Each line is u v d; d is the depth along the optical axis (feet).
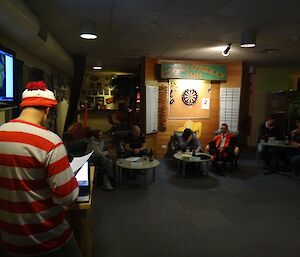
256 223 9.84
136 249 8.03
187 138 17.19
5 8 6.63
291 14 9.93
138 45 15.60
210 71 20.71
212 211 10.85
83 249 5.97
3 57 7.77
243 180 15.15
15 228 3.84
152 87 19.74
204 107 21.47
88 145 13.83
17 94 9.29
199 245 8.29
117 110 33.22
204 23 11.16
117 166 14.44
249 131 25.14
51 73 16.33
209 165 17.39
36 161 3.68
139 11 9.78
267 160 17.88
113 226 9.49
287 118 23.53
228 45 15.30
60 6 9.36
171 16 10.31
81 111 31.71
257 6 9.14
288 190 13.53
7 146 3.68
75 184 4.08
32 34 9.11
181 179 15.23
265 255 7.80
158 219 10.08
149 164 13.48
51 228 3.99
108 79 32.94
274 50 16.76
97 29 12.22
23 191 3.72
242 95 23.18
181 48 16.31
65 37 13.82
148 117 19.54
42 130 3.85
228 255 7.77
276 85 25.30
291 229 9.42
